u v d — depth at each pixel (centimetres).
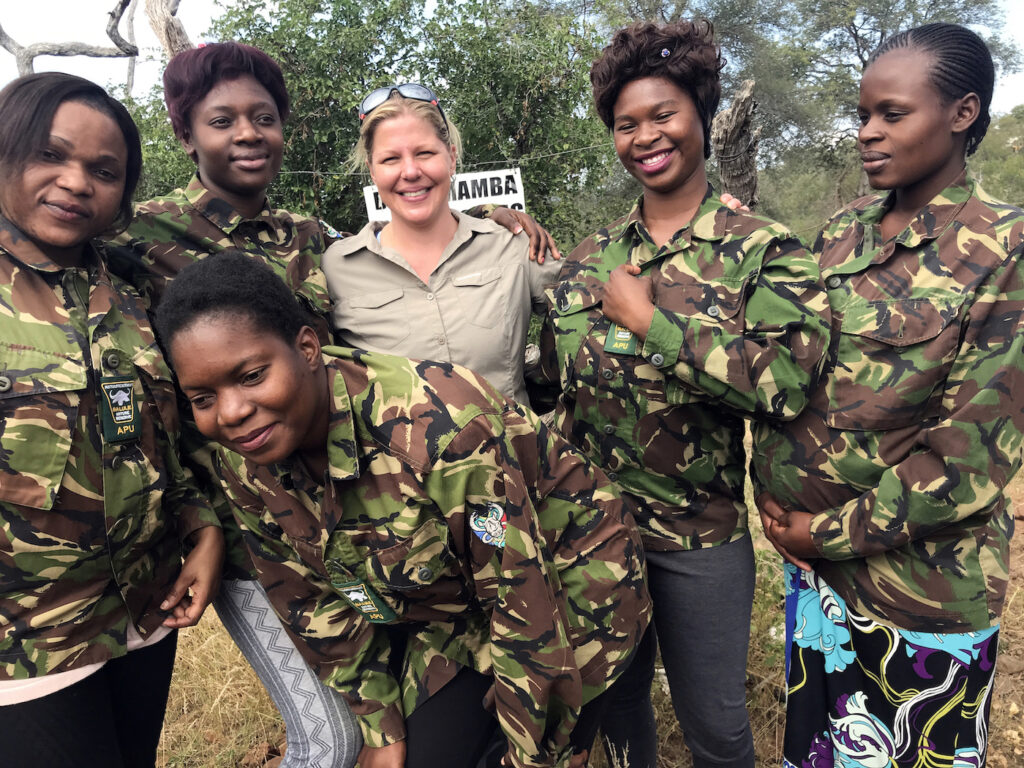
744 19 1764
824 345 184
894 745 191
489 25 723
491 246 237
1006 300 167
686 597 209
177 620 190
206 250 221
